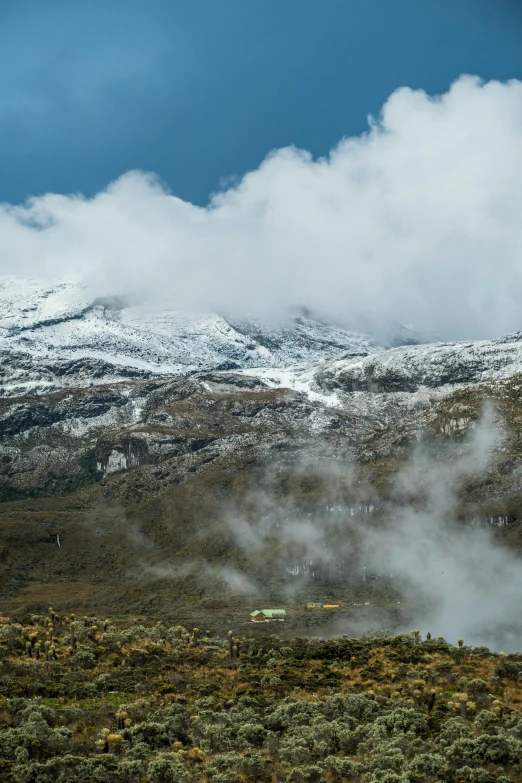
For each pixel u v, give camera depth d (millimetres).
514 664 146875
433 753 113062
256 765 110812
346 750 117375
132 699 135875
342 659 159500
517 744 112188
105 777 106562
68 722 124625
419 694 133750
